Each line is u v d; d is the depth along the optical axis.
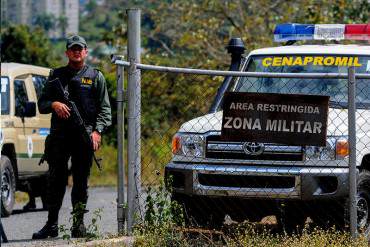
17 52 114.62
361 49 34.97
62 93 32.16
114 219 41.03
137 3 80.81
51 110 32.19
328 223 30.30
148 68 30.39
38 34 116.62
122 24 79.19
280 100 29.16
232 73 29.11
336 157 29.83
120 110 30.73
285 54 35.16
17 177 46.03
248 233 29.77
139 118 30.72
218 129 30.86
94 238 30.12
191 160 31.02
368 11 68.62
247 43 73.50
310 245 27.89
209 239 29.50
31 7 115.81
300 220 31.58
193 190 30.72
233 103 29.50
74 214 31.55
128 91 30.56
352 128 28.81
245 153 30.42
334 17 69.50
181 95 63.50
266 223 34.88
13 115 45.81
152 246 28.95
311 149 29.95
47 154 32.53
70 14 117.50
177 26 78.88
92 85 32.41
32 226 40.03
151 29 79.81
